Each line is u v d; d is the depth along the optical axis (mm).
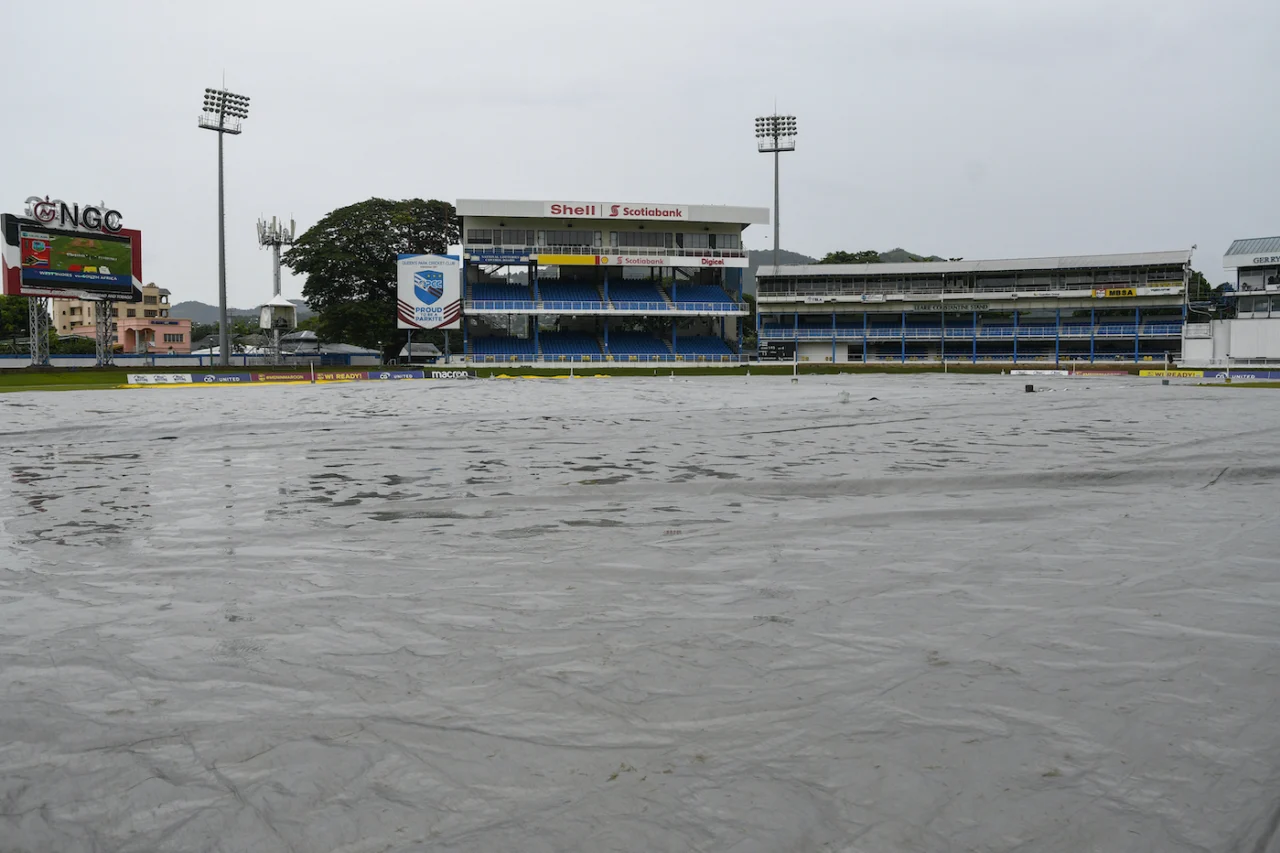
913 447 18953
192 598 7461
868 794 4082
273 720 4949
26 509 11992
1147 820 3838
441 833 3812
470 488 13742
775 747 4555
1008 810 3928
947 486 13672
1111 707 4992
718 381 62844
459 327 93188
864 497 12711
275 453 18688
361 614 6949
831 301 92375
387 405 34750
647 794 4102
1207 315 93312
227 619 6844
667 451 18531
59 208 61938
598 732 4754
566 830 3816
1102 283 88625
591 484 14008
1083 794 4055
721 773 4297
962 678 5449
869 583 7793
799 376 72750
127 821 3930
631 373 77125
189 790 4191
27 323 106500
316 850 3707
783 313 95000
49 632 6551
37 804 4078
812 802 4016
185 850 3719
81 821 3936
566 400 38062
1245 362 79750
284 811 3994
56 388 50875
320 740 4688
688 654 5938
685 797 4070
